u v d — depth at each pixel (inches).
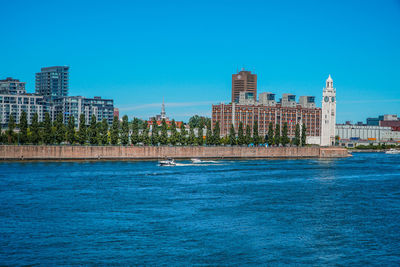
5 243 3917.3
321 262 3580.2
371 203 5748.0
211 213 5039.4
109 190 6461.6
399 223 4694.9
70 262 3516.2
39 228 4365.2
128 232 4261.8
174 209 5221.5
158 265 3469.5
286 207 5423.2
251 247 3878.0
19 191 6215.6
